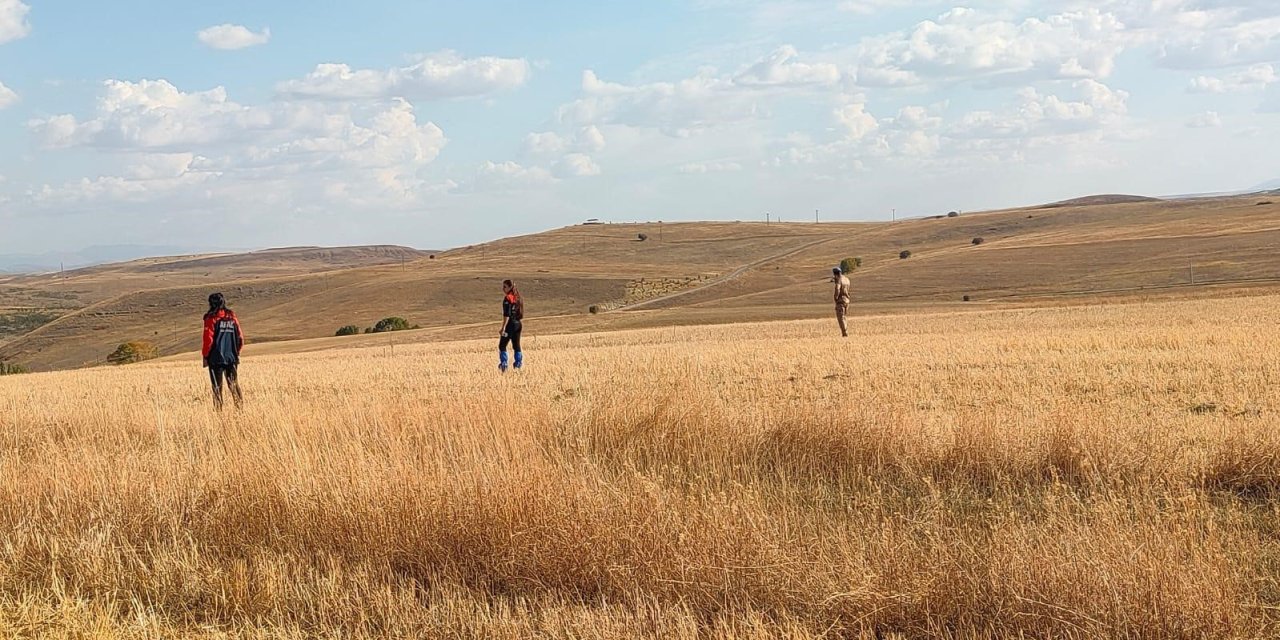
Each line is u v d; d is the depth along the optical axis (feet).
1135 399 40.65
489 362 88.79
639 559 18.78
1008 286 391.86
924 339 90.63
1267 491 23.31
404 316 536.83
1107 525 18.28
